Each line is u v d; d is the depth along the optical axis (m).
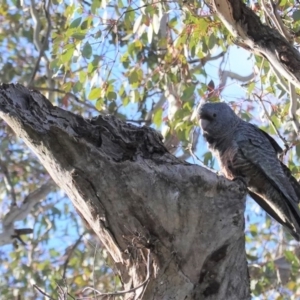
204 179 7.73
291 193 9.62
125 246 7.92
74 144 7.64
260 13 11.80
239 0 9.67
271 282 16.88
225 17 9.74
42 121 7.77
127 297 7.89
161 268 7.70
